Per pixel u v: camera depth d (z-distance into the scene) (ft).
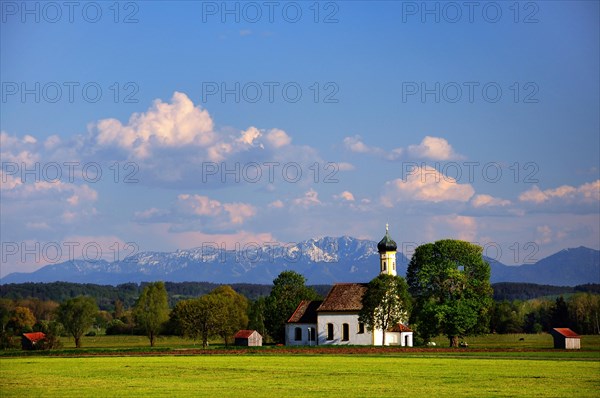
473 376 405.18
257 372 436.76
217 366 479.82
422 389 352.69
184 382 388.37
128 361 528.63
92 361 531.50
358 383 378.12
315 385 371.15
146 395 338.75
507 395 331.98
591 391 344.69
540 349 641.81
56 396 338.34
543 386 361.51
